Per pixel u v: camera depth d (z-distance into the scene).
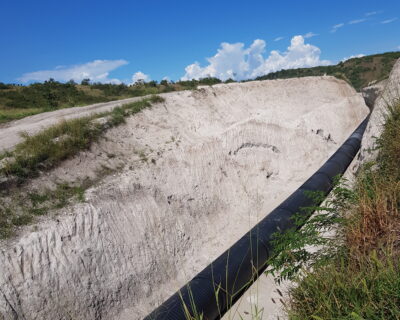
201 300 6.01
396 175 6.07
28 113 18.39
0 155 9.16
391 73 12.55
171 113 15.04
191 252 9.83
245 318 6.47
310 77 28.27
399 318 3.19
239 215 12.11
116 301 7.45
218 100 18.67
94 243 7.73
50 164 9.06
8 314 5.93
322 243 5.48
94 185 9.07
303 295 4.20
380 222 4.70
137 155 11.11
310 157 17.34
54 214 7.72
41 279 6.59
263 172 14.64
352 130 23.16
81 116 13.27
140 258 8.38
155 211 9.58
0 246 6.62
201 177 11.85
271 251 7.76
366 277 3.79
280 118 17.75
